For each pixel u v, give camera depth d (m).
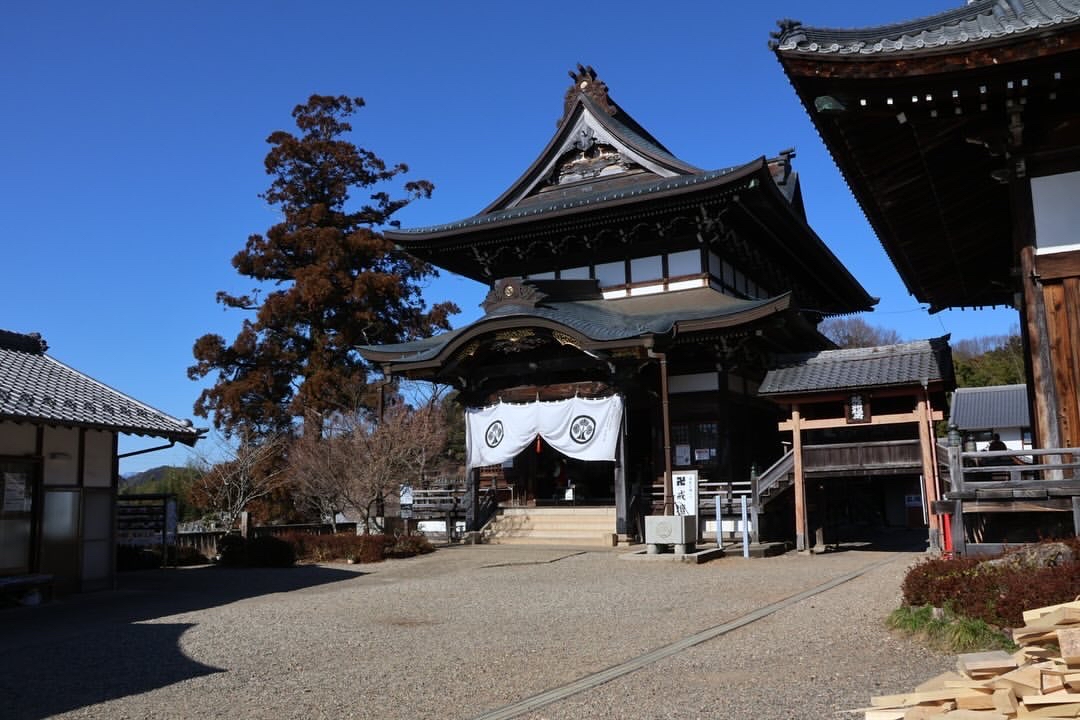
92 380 19.12
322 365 41.72
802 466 20.50
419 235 30.64
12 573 15.39
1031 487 10.26
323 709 7.60
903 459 19.27
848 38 10.39
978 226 13.96
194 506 38.06
